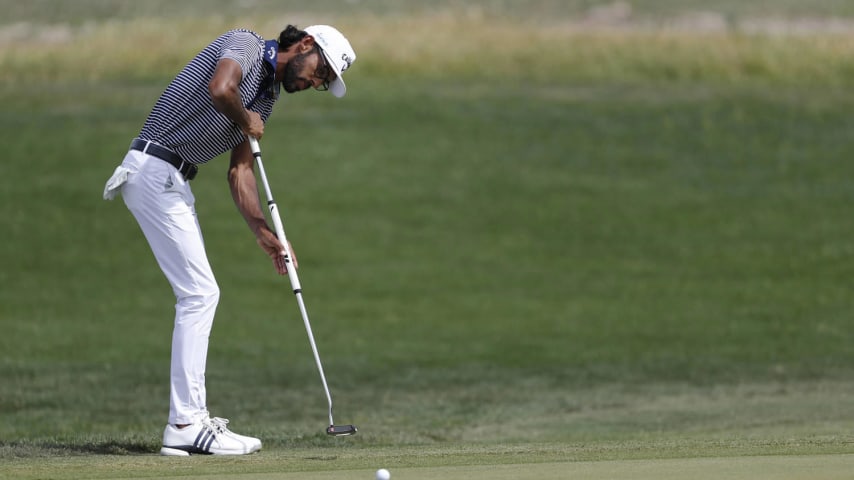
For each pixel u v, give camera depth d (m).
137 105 90.94
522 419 34.41
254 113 19.27
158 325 54.28
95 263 63.66
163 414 35.12
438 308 57.44
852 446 17.08
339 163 79.25
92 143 81.31
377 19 113.31
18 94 92.81
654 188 76.44
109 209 71.38
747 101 94.88
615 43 106.56
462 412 36.06
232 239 67.31
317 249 65.94
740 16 120.19
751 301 58.28
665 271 63.38
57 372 43.84
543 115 90.75
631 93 97.19
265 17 113.25
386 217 71.00
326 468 15.24
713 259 65.12
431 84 98.62
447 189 75.75
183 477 14.59
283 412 35.75
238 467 15.66
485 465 15.27
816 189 76.69
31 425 32.25
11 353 47.75
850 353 48.94
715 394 40.19
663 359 47.94
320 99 93.25
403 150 82.00
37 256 63.91
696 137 86.31
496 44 105.88
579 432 30.77
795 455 15.93
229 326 53.97
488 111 91.25
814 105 94.06
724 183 77.62
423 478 13.80
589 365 46.91
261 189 73.88
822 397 38.91
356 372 45.19
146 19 114.06
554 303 58.16
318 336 52.53
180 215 19.44
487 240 68.00
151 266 63.97
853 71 102.06
